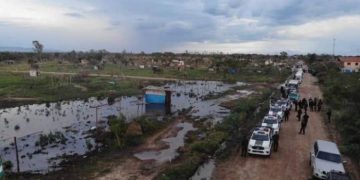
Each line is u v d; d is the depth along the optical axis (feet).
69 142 103.65
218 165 76.69
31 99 188.34
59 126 126.93
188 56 655.35
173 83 284.61
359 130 93.20
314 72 323.37
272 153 84.02
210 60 492.54
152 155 88.48
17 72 302.66
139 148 95.40
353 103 128.36
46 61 457.68
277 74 343.67
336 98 154.10
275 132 94.53
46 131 118.52
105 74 317.42
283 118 122.21
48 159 86.84
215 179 67.87
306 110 132.05
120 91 222.89
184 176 69.97
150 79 296.10
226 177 68.74
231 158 81.25
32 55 533.55
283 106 127.54
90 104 179.93
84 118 141.69
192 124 129.39
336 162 66.18
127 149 94.53
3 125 129.18
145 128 114.01
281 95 189.37
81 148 96.99
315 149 71.56
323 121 119.65
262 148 79.87
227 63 388.16
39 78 259.80
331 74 258.98
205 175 71.36
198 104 181.78
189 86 269.64
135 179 70.54
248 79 315.37
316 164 66.28
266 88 243.19
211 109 164.66
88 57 507.30
